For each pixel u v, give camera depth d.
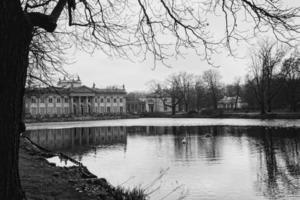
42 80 14.25
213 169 20.06
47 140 42.41
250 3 7.00
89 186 11.68
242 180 16.95
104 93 145.38
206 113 102.94
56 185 10.90
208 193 14.60
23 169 13.52
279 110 80.62
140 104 167.25
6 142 4.21
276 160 22.39
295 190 14.88
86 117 119.06
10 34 4.20
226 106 148.00
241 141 34.19
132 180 17.34
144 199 12.48
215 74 115.19
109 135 49.28
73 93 130.12
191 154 26.58
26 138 34.34
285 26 6.95
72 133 54.66
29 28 4.53
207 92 120.00
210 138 38.72
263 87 71.00
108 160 24.61
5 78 4.19
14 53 4.26
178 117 112.19
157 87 132.00
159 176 18.08
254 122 62.72
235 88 130.38
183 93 123.69
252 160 22.80
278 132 41.44
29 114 112.94
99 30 8.66
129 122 92.12
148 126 69.31
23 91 4.58
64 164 19.09
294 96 70.56
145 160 24.30
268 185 15.83
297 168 19.61
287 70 66.56
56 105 127.62
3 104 4.18
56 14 5.22
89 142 39.09
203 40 7.95
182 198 13.80
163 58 8.60
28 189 9.78
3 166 4.20
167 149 30.31
